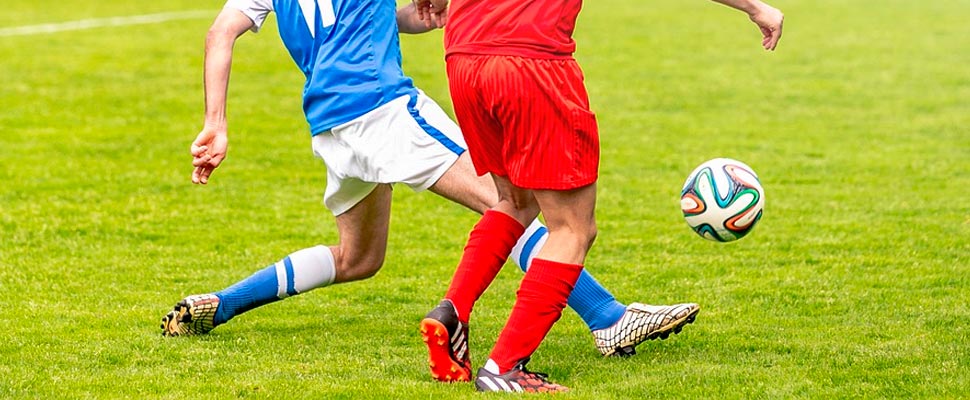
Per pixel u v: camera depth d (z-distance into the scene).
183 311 13.97
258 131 32.03
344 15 13.28
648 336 13.16
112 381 12.12
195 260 19.00
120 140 30.48
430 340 11.90
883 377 12.27
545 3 11.45
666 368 12.73
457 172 12.99
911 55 48.44
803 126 33.44
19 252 19.28
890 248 19.66
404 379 12.29
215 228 21.48
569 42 11.65
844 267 18.31
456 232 21.28
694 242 20.31
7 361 12.95
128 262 18.73
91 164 27.50
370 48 13.20
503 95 11.40
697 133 32.31
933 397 11.57
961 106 36.84
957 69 44.66
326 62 13.23
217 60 12.92
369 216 13.81
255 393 11.65
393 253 19.56
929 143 30.80
